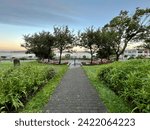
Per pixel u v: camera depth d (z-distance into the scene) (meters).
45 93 7.54
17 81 6.46
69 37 29.16
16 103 5.32
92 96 7.30
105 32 28.92
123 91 6.49
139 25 28.89
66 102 6.53
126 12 28.70
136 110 5.21
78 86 9.28
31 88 7.29
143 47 31.28
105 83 9.52
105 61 28.58
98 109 5.81
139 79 5.94
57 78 11.65
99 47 29.08
